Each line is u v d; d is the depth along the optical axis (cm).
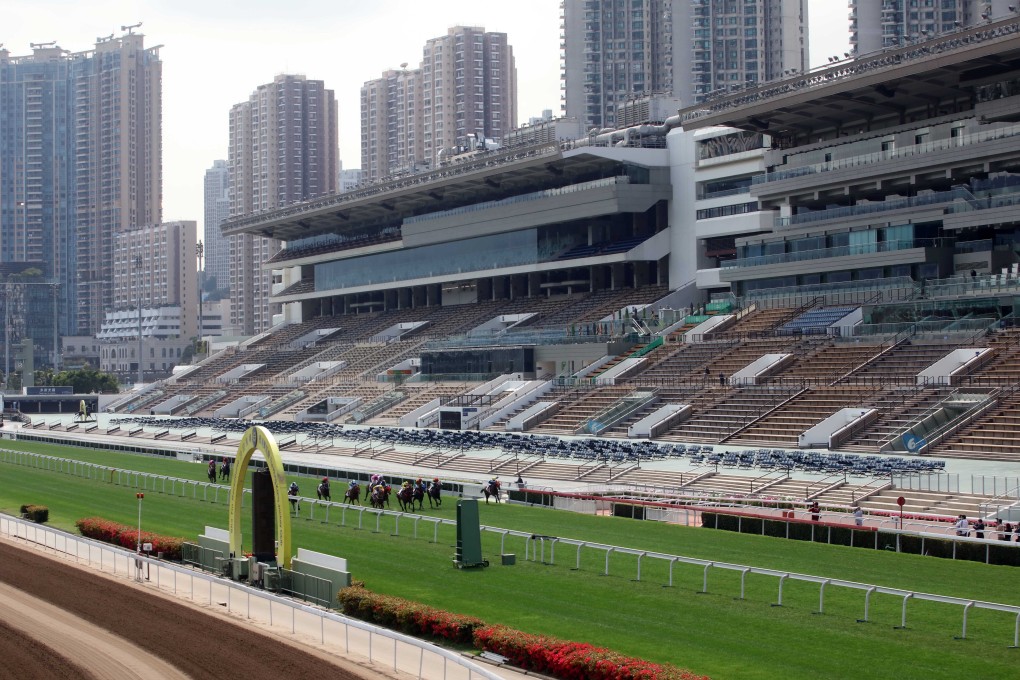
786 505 6988
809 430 9419
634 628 4266
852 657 3809
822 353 11300
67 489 9162
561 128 17938
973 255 11306
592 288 16762
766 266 13162
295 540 6406
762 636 4106
